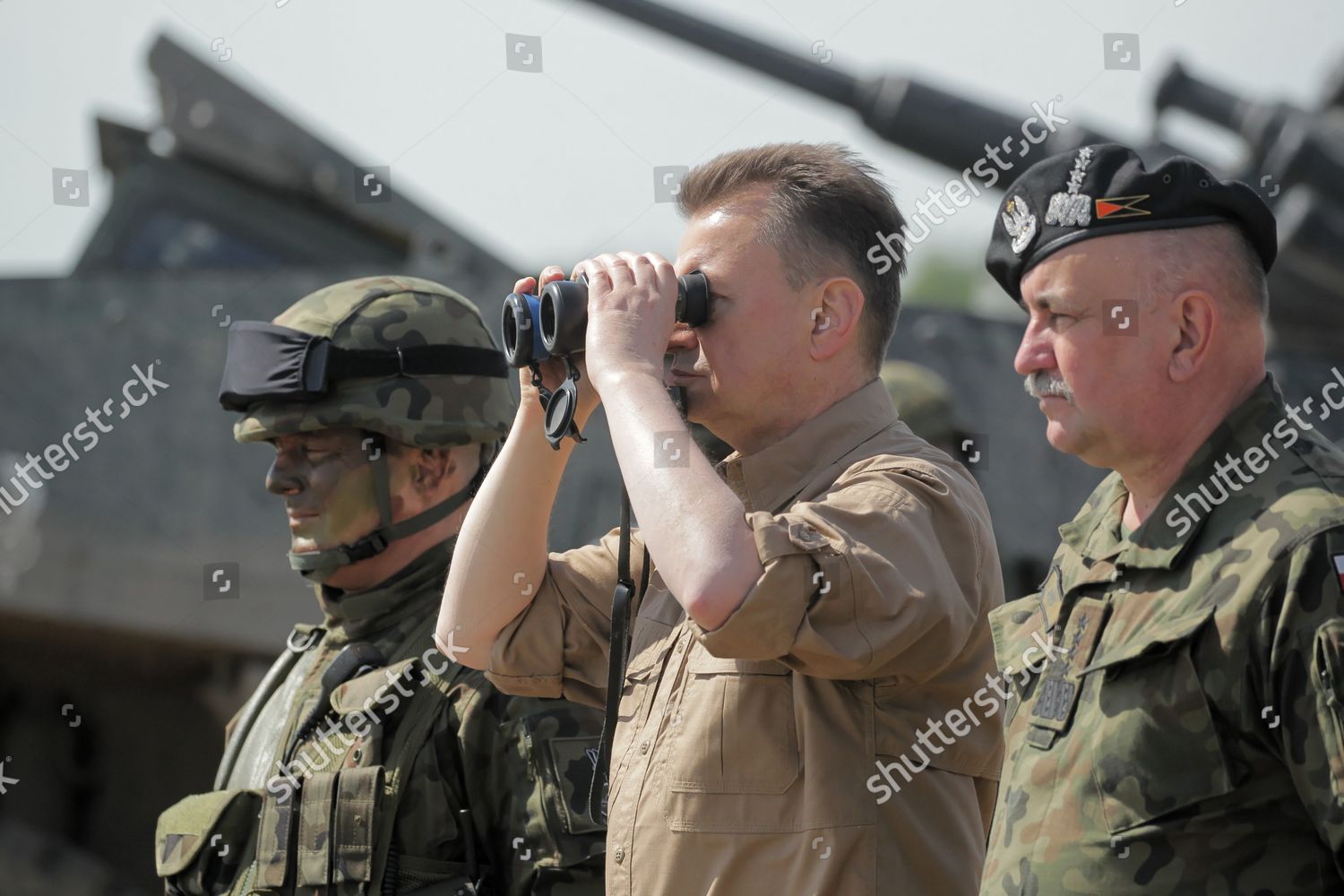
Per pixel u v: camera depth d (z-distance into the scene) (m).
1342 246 17.92
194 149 21.30
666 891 7.08
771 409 7.78
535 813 8.67
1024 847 6.30
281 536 19.47
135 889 20.27
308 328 10.19
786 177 7.86
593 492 19.03
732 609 6.61
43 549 18.98
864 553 6.85
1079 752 6.25
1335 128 17.70
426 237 21.23
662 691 7.62
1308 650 5.70
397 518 10.24
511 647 8.64
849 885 6.78
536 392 8.57
